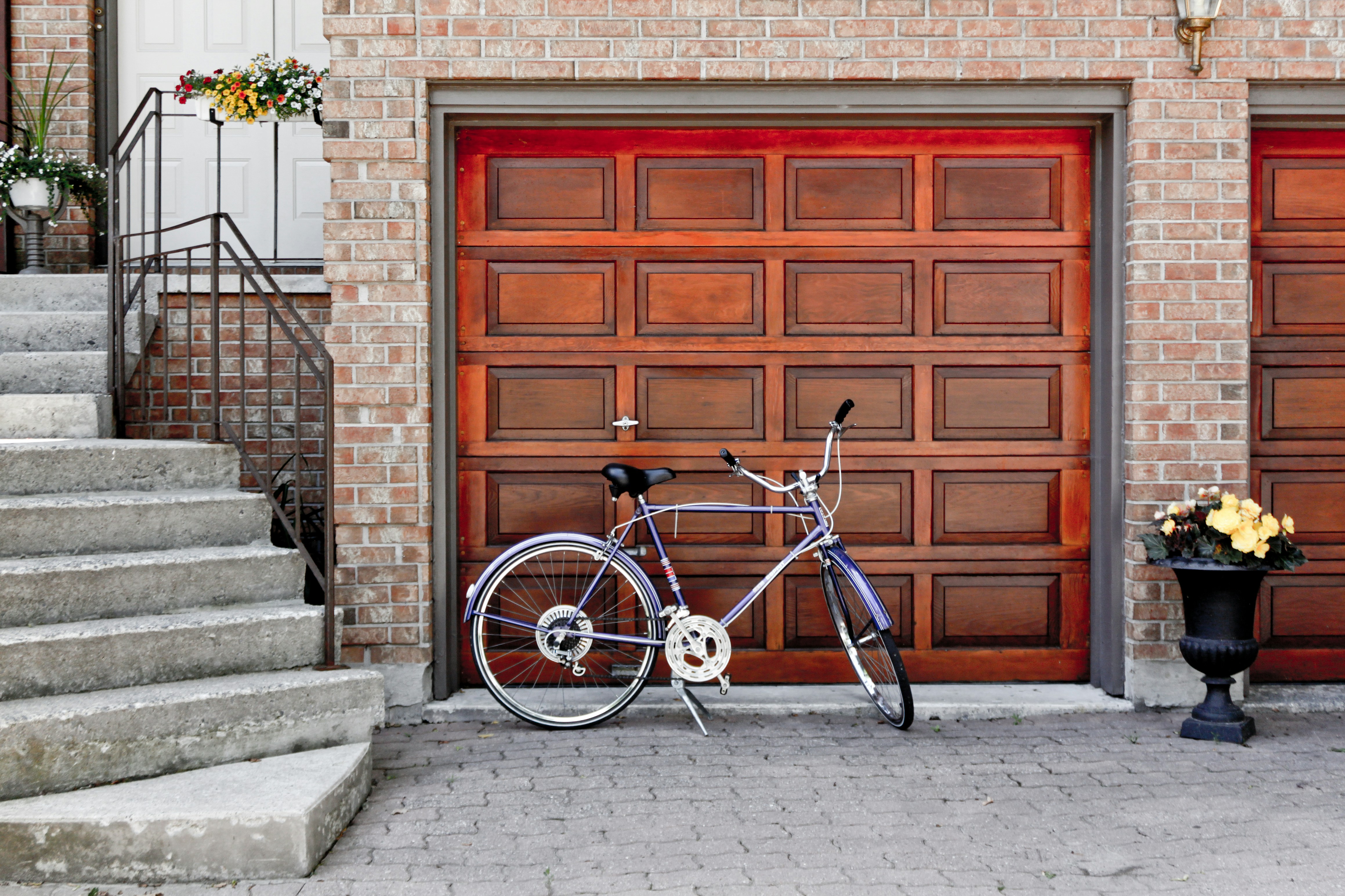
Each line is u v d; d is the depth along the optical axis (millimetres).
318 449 4457
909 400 4051
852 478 4062
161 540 3369
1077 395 4035
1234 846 2625
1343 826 2752
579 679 4059
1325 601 4047
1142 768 3215
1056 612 4070
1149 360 3811
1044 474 4062
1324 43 3775
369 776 2996
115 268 4062
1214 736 3473
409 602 3811
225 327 4457
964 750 3402
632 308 4027
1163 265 3801
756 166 4035
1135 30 3779
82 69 5027
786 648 4074
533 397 4035
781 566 3791
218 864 2441
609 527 4051
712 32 3777
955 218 4035
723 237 4020
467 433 4023
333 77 3760
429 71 3762
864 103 3850
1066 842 2656
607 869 2498
